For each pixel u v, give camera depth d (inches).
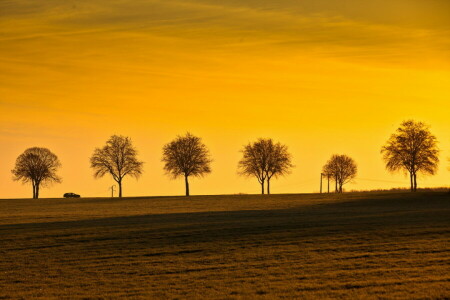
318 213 2790.4
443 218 2252.7
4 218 2910.9
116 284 1322.6
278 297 1128.2
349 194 4488.2
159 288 1258.6
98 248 1817.2
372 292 1123.3
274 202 3887.8
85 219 2755.9
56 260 1647.4
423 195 4047.7
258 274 1352.1
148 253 1699.1
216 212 3048.7
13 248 1867.6
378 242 1697.8
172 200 4389.8
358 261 1438.2
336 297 1103.0
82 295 1230.9
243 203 3870.6
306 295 1130.7
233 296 1149.7
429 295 1075.9
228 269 1425.9
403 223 2108.8
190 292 1207.6
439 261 1390.3
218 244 1804.9
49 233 2186.3
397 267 1342.3
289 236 1903.3
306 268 1387.8
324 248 1648.6
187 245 1809.8
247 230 2090.3
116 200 4586.6
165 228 2233.0
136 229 2226.9
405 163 4800.7
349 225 2116.1
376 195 4212.6
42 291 1284.4
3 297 1242.6
